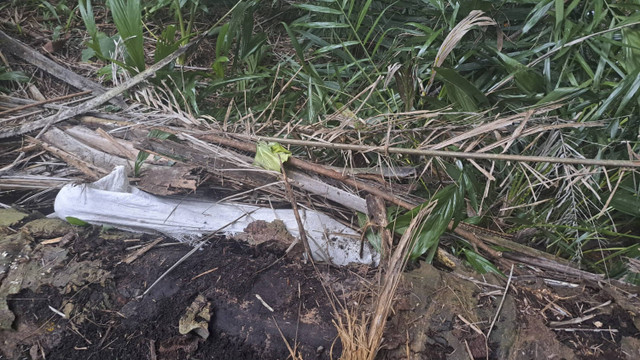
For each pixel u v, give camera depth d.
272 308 0.98
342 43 1.49
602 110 1.28
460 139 1.13
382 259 1.09
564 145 1.22
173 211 1.16
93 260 1.05
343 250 1.13
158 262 1.06
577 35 1.41
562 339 0.95
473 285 1.04
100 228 1.15
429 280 1.03
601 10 1.40
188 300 0.99
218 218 1.17
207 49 1.72
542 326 0.96
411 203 1.18
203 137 1.24
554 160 1.06
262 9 1.85
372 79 1.52
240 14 1.44
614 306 1.02
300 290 1.02
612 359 0.93
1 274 0.99
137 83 1.36
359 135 1.21
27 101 1.41
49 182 1.24
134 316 0.97
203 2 1.77
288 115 1.46
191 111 1.37
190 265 1.06
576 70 1.47
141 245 1.12
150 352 0.93
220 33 1.40
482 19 1.30
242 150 1.24
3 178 1.23
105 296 0.99
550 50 1.45
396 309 0.97
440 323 0.95
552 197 1.28
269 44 1.73
